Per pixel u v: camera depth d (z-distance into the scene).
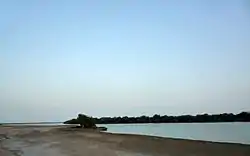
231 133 56.53
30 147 27.30
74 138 37.44
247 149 20.20
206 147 22.23
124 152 22.03
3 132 56.00
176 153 20.56
